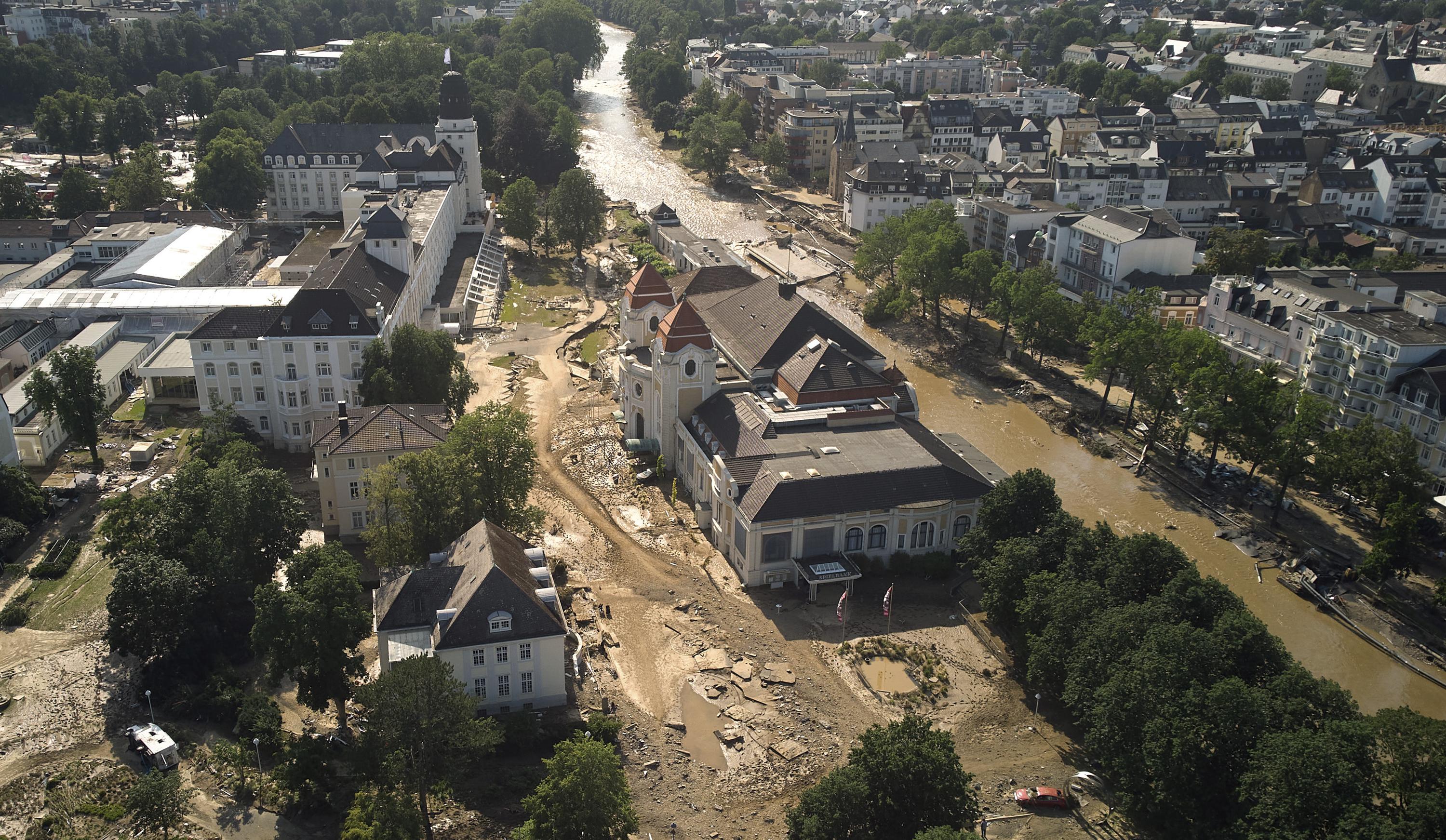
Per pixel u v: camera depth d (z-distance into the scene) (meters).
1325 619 161.38
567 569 164.38
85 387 180.12
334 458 161.25
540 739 125.38
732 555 167.62
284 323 190.50
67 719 129.00
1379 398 192.62
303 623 120.88
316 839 112.38
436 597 129.50
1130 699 117.81
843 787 106.38
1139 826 119.12
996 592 145.50
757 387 193.38
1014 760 129.50
